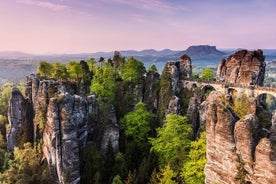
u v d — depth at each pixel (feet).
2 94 538.47
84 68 354.33
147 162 231.30
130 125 287.28
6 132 361.30
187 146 234.38
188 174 203.62
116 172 240.32
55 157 240.53
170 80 321.93
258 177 143.13
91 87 320.91
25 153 265.54
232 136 156.66
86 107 277.85
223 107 162.71
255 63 307.17
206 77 377.09
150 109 329.72
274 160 137.39
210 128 169.17
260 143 142.72
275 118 202.69
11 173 251.60
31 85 334.85
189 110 287.07
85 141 265.13
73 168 238.48
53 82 295.48
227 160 159.22
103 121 280.51
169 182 203.62
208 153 172.35
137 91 336.49
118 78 354.54
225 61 354.54
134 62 343.87
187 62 348.59
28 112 320.29
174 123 248.93
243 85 297.53
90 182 237.66
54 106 240.94
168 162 228.63
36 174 246.47
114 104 321.32
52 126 238.89
